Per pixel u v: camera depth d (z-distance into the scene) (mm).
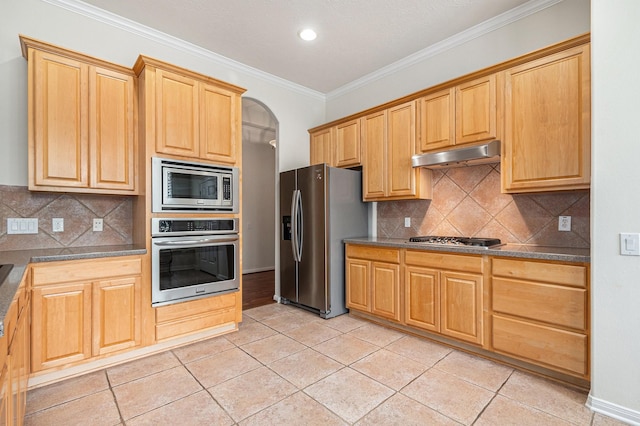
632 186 1690
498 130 2520
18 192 2377
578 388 1999
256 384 2070
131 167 2611
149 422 1695
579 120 2127
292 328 3102
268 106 3984
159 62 2525
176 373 2213
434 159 2846
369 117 3543
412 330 2920
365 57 3541
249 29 2998
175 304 2600
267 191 6508
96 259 2229
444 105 2875
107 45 2779
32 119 2207
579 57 2127
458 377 2156
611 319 1747
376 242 3117
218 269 2854
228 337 2869
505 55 2828
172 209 2582
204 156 2803
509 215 2785
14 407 1268
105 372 2225
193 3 2617
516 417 1728
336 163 3945
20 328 1472
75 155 2357
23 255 2090
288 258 3875
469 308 2459
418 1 2602
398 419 1716
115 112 2535
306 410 1798
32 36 2438
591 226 1822
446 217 3213
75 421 1699
